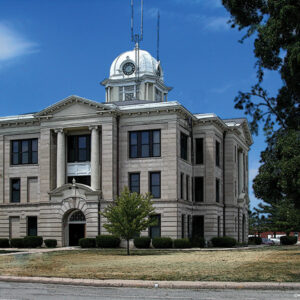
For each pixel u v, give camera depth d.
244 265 25.67
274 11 27.83
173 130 50.38
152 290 17.50
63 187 51.53
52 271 22.95
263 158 30.53
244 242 60.94
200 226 55.03
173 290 17.45
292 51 26.50
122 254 38.50
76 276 20.59
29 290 17.66
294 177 26.81
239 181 64.69
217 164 57.66
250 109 31.94
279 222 82.00
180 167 51.22
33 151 55.47
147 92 68.31
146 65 69.75
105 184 50.66
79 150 53.88
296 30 27.36
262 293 16.62
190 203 53.72
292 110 30.88
